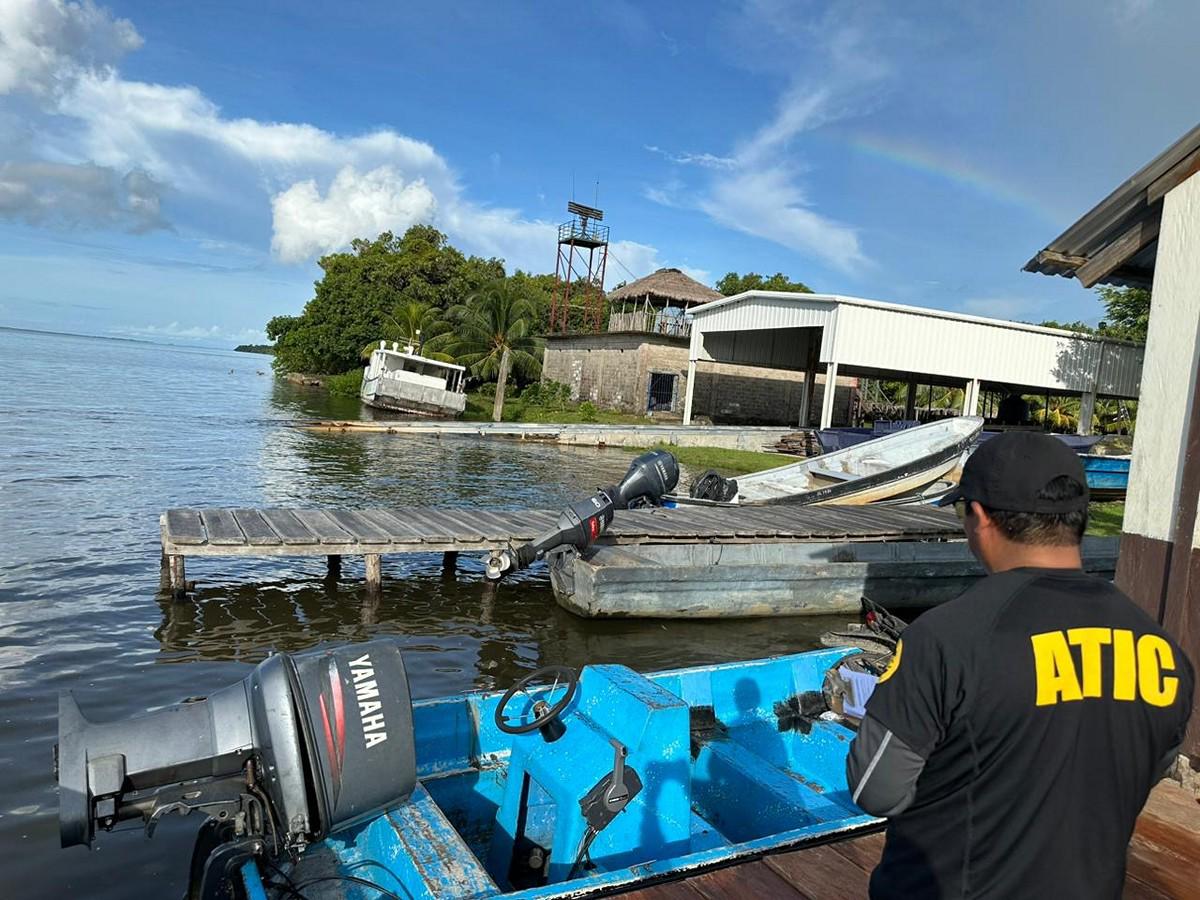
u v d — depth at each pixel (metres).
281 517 10.05
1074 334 25.30
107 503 12.98
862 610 9.68
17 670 6.41
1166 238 4.29
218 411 33.47
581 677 3.86
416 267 54.59
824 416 23.70
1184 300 4.16
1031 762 1.41
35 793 4.61
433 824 3.27
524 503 15.83
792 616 9.34
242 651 7.19
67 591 8.46
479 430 30.08
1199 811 3.73
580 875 3.12
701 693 4.96
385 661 3.23
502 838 3.64
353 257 59.78
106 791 2.80
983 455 1.66
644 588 8.54
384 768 3.10
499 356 44.00
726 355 31.50
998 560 1.63
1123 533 4.41
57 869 3.93
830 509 13.02
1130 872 3.20
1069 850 1.40
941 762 1.50
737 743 4.89
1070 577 1.54
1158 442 4.23
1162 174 4.32
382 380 35.69
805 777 4.77
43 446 18.92
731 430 30.14
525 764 3.56
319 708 3.04
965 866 1.46
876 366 23.70
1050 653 1.43
